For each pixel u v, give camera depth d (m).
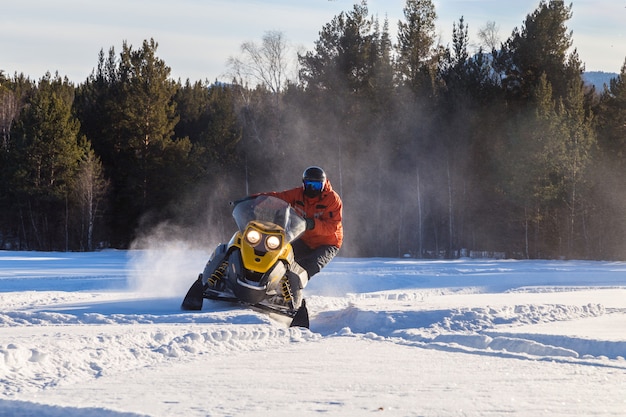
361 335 8.52
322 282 19.31
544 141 52.03
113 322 9.17
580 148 52.91
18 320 9.29
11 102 77.94
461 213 58.59
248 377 5.71
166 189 64.00
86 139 66.25
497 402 4.75
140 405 4.64
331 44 60.25
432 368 6.20
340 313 10.80
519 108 58.56
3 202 64.62
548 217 55.69
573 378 5.72
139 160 65.19
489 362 6.56
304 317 9.56
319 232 11.19
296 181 60.03
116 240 67.25
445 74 61.06
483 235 59.03
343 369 6.13
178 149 65.44
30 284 18.39
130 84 66.44
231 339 7.89
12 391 5.07
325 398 4.87
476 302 12.26
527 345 7.68
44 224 65.62
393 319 9.96
